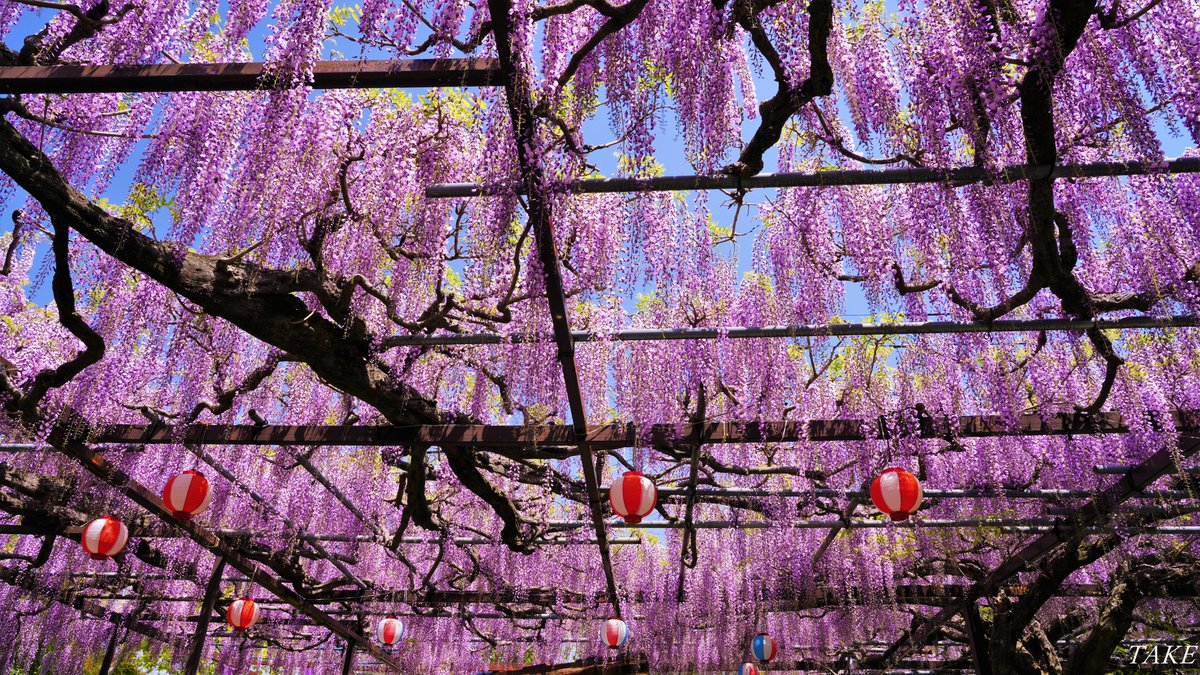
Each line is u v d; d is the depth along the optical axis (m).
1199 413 3.92
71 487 5.43
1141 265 3.27
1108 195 3.38
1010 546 6.14
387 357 4.05
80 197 2.98
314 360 3.65
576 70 2.71
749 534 6.63
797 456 5.30
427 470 5.43
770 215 4.23
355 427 4.25
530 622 9.95
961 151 2.81
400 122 3.62
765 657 7.26
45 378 3.76
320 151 3.19
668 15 2.72
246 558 6.58
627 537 8.12
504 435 4.14
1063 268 3.07
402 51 2.56
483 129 2.86
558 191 2.66
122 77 2.46
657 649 8.34
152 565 6.93
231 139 3.24
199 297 3.21
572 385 3.67
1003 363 3.97
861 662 9.47
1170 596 5.77
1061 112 2.70
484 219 3.51
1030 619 5.92
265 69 2.42
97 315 3.73
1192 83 2.50
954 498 5.43
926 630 7.77
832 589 6.95
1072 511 4.92
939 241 3.26
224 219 3.50
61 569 7.33
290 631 10.70
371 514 5.98
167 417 4.43
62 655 8.91
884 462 4.20
